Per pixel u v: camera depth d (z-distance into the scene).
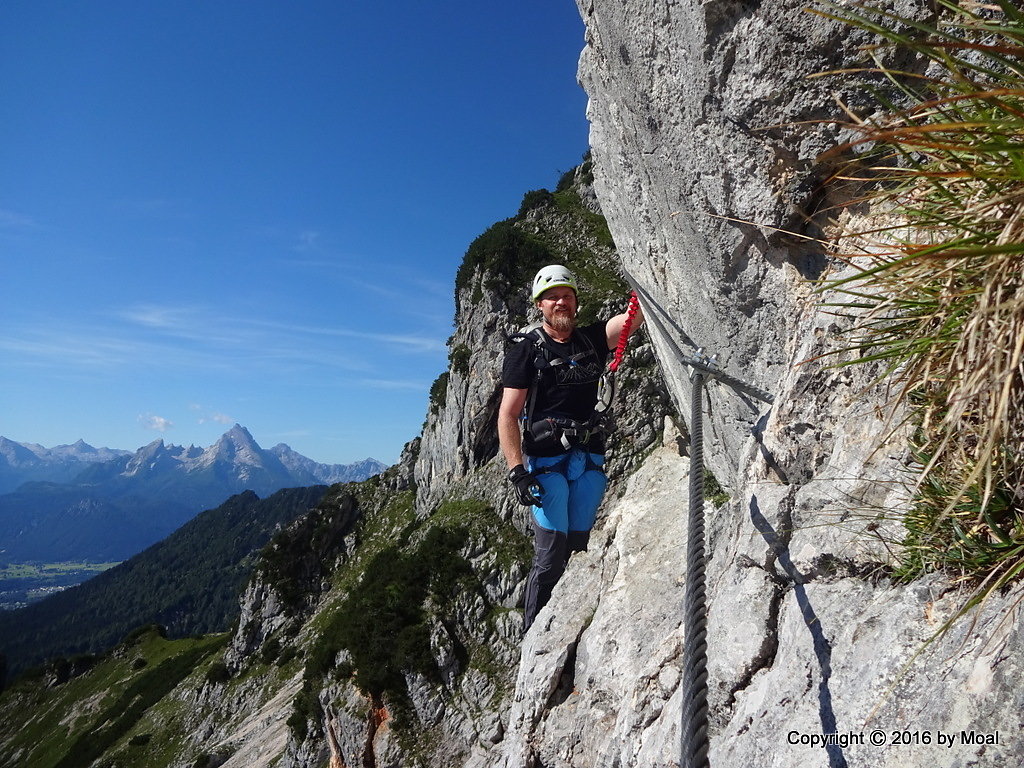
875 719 1.77
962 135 1.51
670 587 4.59
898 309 1.83
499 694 31.48
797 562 2.51
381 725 32.16
